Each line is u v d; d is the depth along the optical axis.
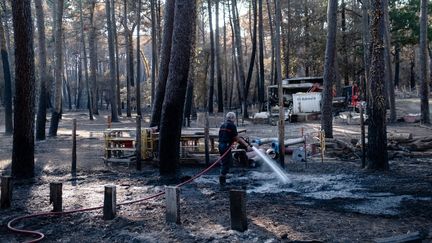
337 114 36.69
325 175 12.41
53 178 12.66
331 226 7.42
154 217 8.20
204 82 51.12
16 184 11.76
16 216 8.59
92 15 46.31
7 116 26.06
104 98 79.06
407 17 42.00
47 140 22.55
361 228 7.29
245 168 13.79
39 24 22.78
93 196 10.28
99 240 7.07
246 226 7.19
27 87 11.95
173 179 12.17
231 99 54.06
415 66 65.00
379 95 12.58
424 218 7.90
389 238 6.37
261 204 9.15
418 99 44.19
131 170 13.81
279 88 13.78
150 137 14.70
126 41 43.88
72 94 89.94
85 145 20.39
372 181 11.42
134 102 62.34
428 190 10.25
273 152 14.87
